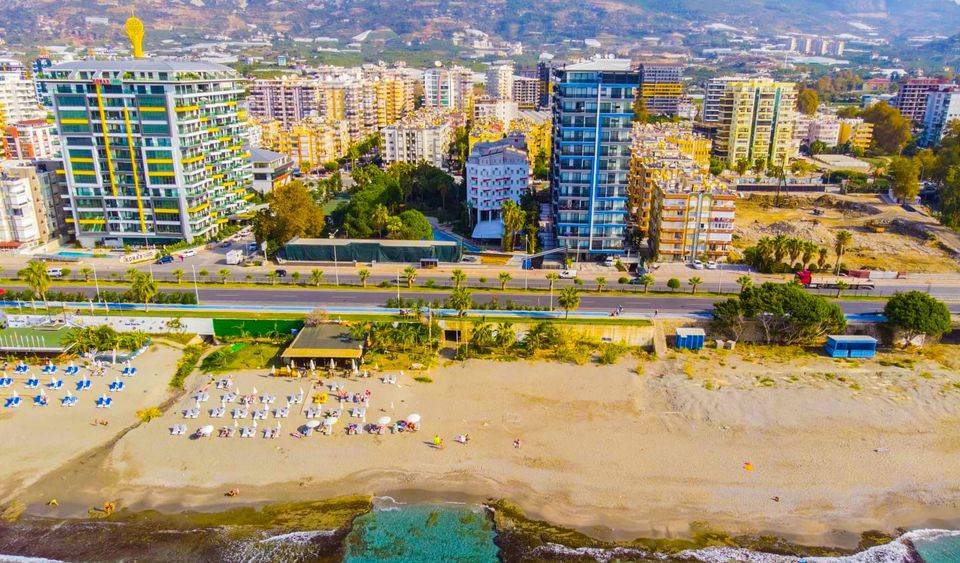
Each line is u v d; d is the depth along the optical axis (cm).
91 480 10475
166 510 9925
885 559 9188
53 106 19725
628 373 13775
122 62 19962
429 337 14275
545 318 15288
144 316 15125
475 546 9344
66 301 16238
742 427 11888
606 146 18462
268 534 9506
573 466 10862
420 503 10100
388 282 17850
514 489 10381
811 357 14588
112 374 13362
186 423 11831
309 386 12988
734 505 10088
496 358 14262
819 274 18812
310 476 10588
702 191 19175
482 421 11988
